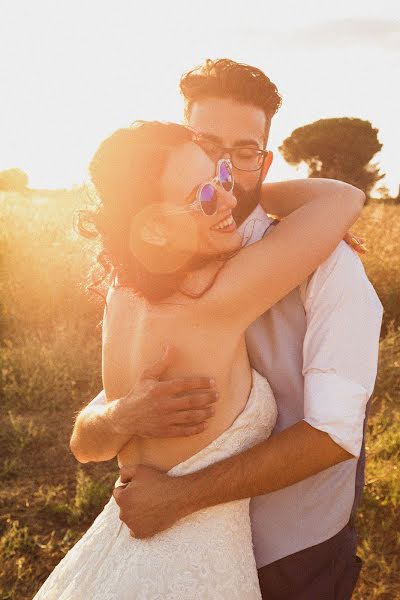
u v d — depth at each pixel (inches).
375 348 69.2
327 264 68.8
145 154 61.1
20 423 197.0
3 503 160.2
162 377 65.4
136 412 64.7
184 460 66.2
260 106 76.0
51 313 266.1
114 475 171.9
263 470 64.5
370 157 1520.7
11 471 173.3
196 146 62.7
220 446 66.3
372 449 175.5
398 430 183.3
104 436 70.2
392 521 150.3
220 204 62.7
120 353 69.4
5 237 289.9
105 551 68.2
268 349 71.9
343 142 1488.7
